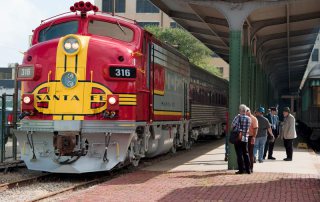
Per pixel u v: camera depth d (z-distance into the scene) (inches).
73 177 487.5
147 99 520.1
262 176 490.6
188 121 762.2
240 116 508.1
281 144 1010.1
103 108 453.7
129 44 491.8
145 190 399.5
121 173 514.9
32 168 464.1
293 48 1197.7
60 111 454.9
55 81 459.8
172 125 660.7
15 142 571.2
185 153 756.0
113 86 458.9
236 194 384.5
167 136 622.8
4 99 546.0
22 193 388.5
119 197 367.2
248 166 507.5
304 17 766.5
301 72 1883.6
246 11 549.0
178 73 693.9
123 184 430.9
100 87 456.4
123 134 456.1
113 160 459.2
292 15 757.3
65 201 350.0
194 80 839.7
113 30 495.8
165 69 608.1
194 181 451.2
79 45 458.6
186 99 751.7
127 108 461.1
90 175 500.7
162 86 590.6
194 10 658.2
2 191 393.7
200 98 898.1
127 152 478.3
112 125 454.6
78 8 495.8
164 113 599.8
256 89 962.1
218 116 1130.0
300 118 1334.9
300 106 1343.5
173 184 432.5
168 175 492.1
